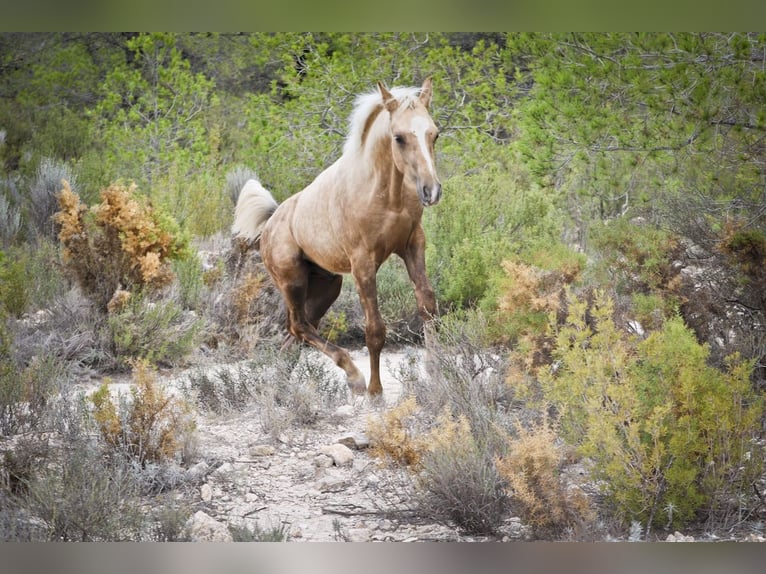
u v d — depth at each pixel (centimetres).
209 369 2614
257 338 2872
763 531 1472
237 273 3139
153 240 2878
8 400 1973
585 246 3547
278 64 4838
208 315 3002
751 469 1505
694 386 1485
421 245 2298
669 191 2419
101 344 2720
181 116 5456
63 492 1531
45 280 3092
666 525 1491
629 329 2056
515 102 4512
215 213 4328
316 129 4353
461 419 1645
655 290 2134
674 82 2284
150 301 2934
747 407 1659
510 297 2066
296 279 2541
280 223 2594
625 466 1462
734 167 2320
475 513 1511
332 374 2444
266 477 1805
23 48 6469
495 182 3725
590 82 2516
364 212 2203
